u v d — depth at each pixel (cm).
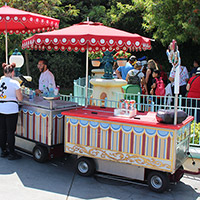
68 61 1515
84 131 467
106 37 431
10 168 510
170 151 406
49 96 503
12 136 539
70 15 1436
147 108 682
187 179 491
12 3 1129
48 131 508
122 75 855
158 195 428
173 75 804
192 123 607
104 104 688
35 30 714
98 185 455
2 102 526
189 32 950
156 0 1020
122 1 1459
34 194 421
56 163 541
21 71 1516
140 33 1464
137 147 428
